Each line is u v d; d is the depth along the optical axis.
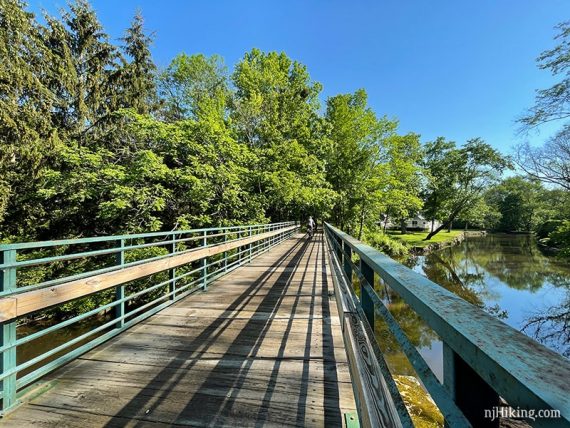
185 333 3.52
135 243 11.12
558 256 13.91
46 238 11.78
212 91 24.97
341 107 27.31
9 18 9.39
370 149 27.02
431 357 7.83
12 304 1.98
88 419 2.03
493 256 28.48
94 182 10.59
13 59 9.59
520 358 0.43
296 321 3.93
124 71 15.39
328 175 28.30
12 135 9.72
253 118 21.48
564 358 0.43
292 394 2.31
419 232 51.34
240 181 15.92
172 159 13.85
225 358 2.90
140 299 10.91
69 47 14.09
